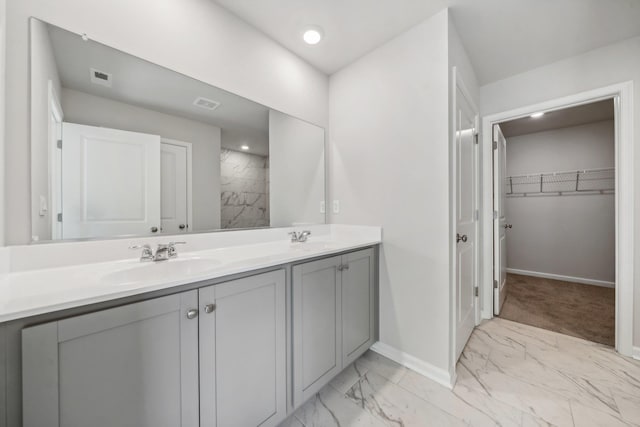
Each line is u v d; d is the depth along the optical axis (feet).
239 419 3.25
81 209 3.42
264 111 5.51
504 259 8.91
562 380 4.82
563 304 8.64
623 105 5.57
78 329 2.13
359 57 6.26
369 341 5.61
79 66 3.38
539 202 11.98
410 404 4.29
